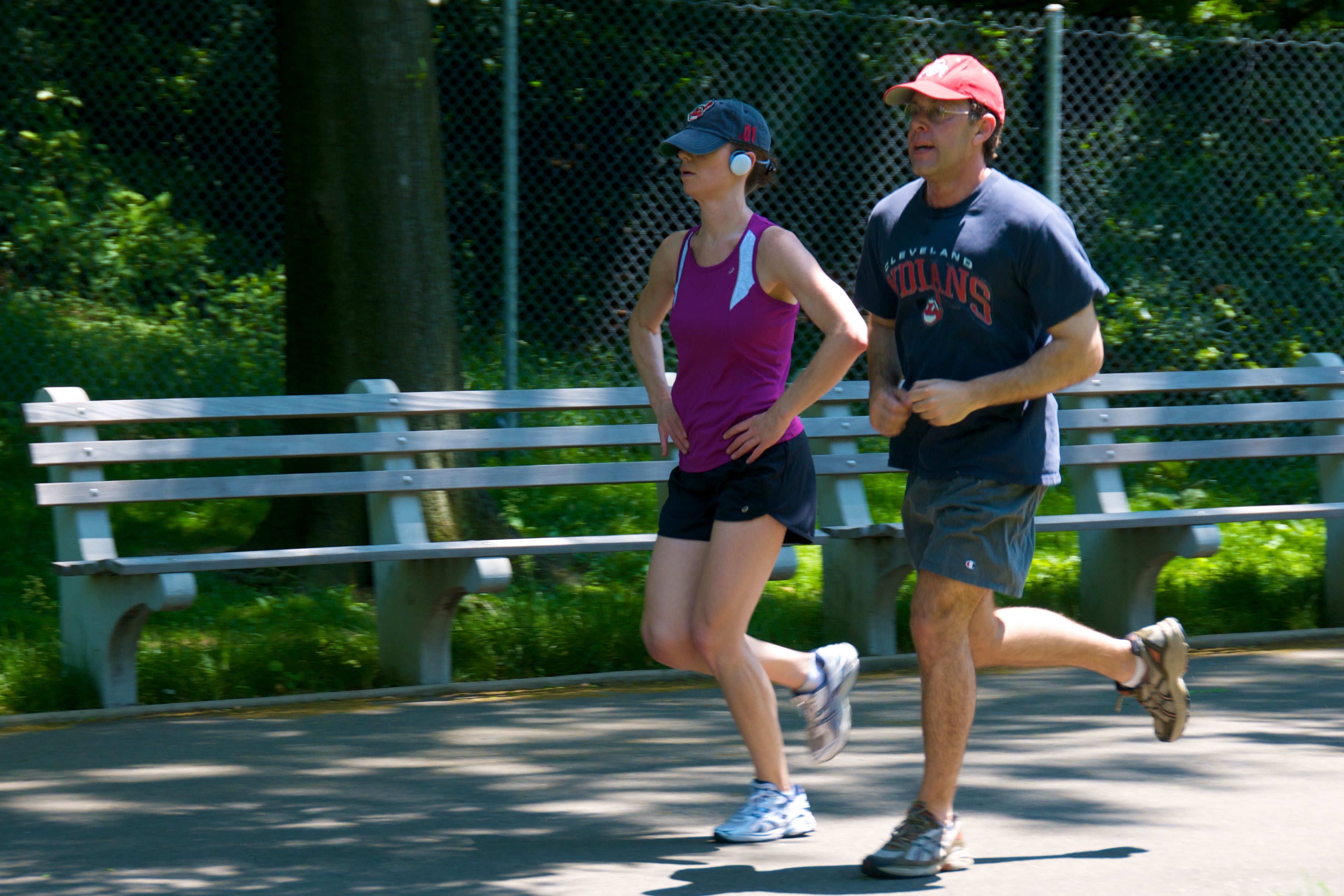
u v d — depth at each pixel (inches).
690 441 561.3
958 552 507.8
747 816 561.0
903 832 517.3
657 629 564.1
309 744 703.1
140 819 583.2
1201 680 840.9
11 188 1568.7
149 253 1636.3
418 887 505.4
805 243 1455.5
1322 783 634.8
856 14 1400.1
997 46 1453.0
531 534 1130.7
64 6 1514.5
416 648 826.8
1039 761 669.9
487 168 1530.5
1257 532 1274.6
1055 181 1247.5
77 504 772.0
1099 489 962.1
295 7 1033.5
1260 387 1005.2
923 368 526.0
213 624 912.9
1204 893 500.4
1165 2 1649.9
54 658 803.4
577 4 1487.5
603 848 550.9
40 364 1401.3
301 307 1054.4
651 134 1521.9
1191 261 1487.5
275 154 1723.7
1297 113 1498.5
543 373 1438.2
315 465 1069.1
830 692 592.4
